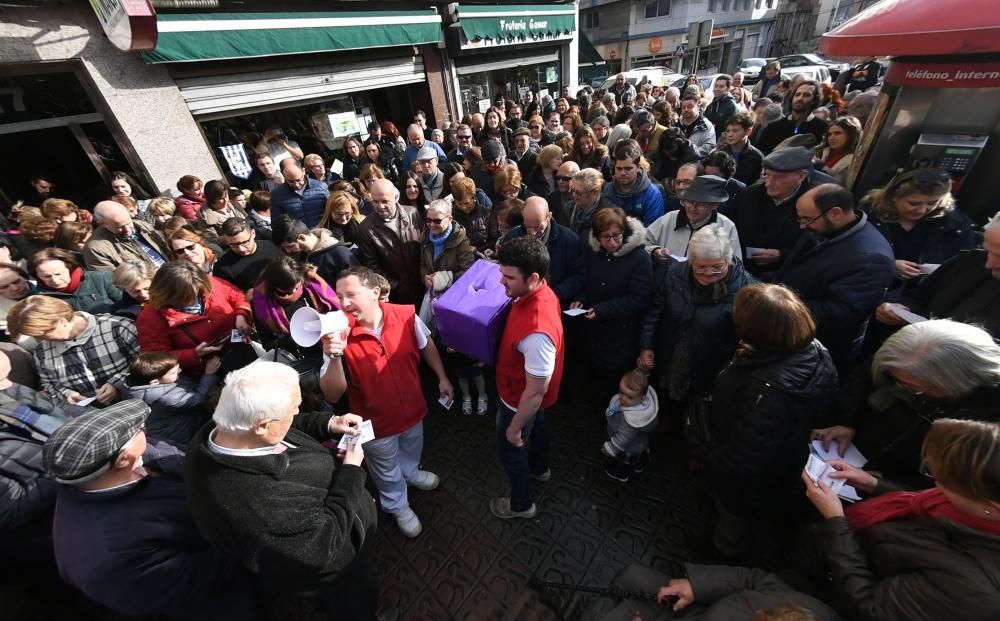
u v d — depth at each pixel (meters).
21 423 1.86
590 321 2.83
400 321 2.09
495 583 2.14
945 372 1.29
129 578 1.34
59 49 4.37
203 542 1.55
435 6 7.99
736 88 8.63
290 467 1.40
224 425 1.22
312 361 2.17
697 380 2.41
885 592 1.17
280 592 1.48
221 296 2.74
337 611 1.69
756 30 28.48
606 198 3.36
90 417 1.33
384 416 2.06
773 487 1.68
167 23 4.82
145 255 3.71
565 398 3.29
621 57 27.86
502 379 1.98
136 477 1.45
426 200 4.65
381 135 7.27
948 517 1.11
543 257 1.69
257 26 5.57
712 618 1.37
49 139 4.68
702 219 2.63
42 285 3.06
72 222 3.81
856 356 2.37
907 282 2.48
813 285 2.18
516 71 10.93
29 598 2.00
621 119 6.84
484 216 3.69
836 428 1.75
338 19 6.44
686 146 4.37
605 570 2.14
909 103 2.96
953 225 2.32
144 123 5.07
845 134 3.86
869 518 1.34
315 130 7.27
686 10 24.28
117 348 2.52
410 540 2.38
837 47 2.89
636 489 2.55
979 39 2.14
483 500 2.58
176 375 2.32
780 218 2.71
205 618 1.58
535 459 2.51
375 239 3.15
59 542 1.35
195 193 4.72
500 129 7.34
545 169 4.29
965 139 2.76
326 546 1.37
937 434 1.08
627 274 2.56
